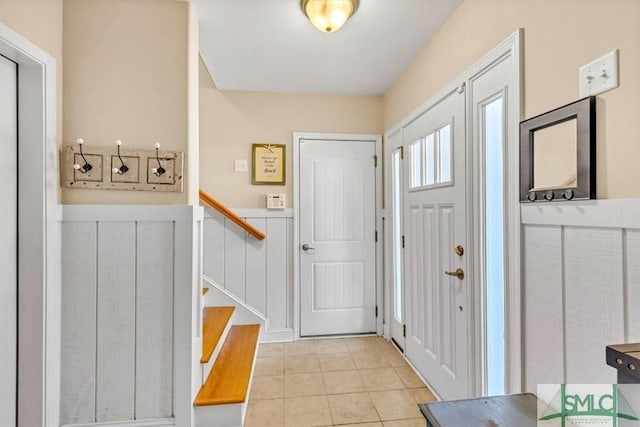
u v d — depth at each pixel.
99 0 1.67
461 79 1.78
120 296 1.64
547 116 1.18
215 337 2.15
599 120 1.00
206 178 2.99
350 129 3.14
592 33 1.02
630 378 0.71
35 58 1.41
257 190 3.04
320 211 3.11
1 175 1.36
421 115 2.32
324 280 3.12
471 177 1.72
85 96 1.65
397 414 1.93
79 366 1.61
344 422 1.85
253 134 3.04
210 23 1.98
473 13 1.67
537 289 1.25
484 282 1.63
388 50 2.30
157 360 1.66
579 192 1.05
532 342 1.28
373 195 3.16
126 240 1.64
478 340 1.66
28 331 1.45
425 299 2.29
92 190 1.64
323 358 2.68
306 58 2.42
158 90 1.70
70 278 1.60
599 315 1.00
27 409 1.45
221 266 2.97
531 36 1.28
